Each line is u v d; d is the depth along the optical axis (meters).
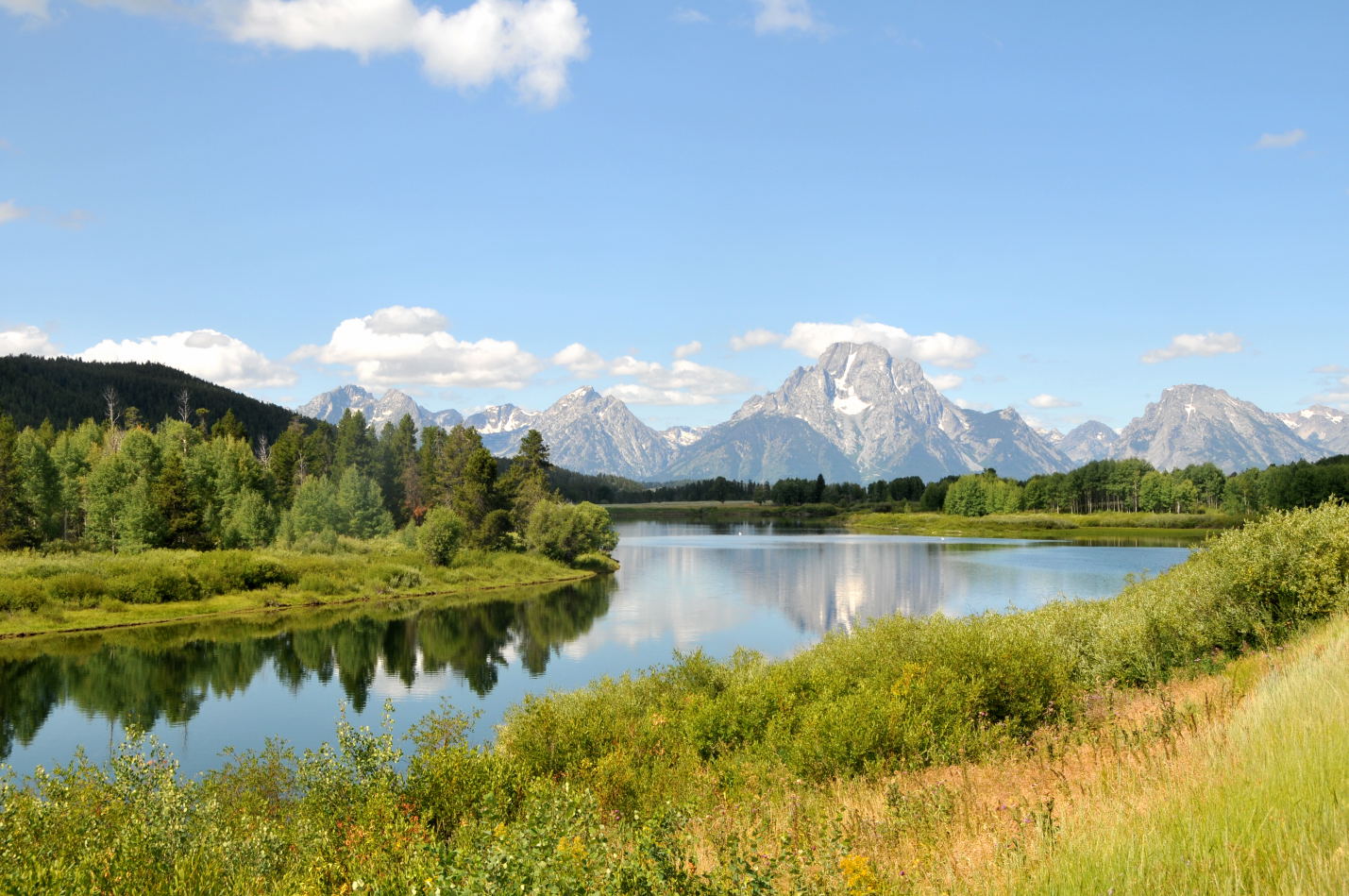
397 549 95.06
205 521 90.00
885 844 9.28
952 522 178.75
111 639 53.91
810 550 121.94
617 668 44.72
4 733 33.69
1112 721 13.82
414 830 11.24
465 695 39.22
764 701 19.42
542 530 96.19
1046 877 6.20
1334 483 124.44
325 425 157.00
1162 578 33.09
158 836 11.50
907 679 17.45
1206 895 5.31
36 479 89.69
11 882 9.35
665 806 10.71
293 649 51.16
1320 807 6.23
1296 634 16.73
